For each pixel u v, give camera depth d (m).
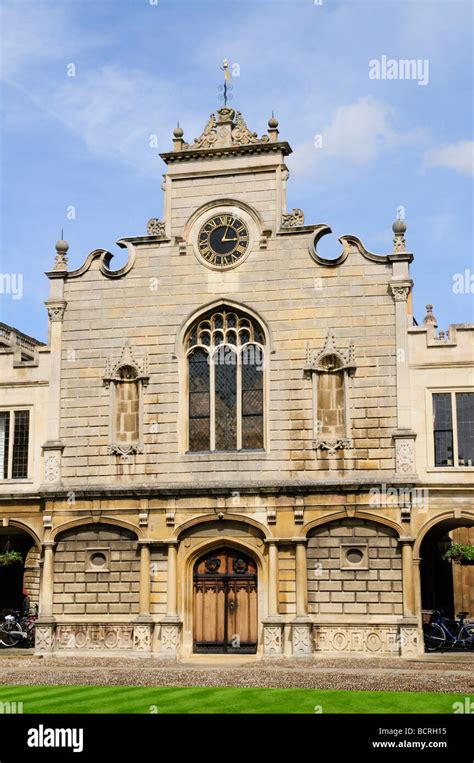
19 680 34.62
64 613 44.03
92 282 46.41
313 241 44.53
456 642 43.47
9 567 53.84
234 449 44.09
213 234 45.69
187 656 42.72
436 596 51.75
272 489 42.72
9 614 50.50
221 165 46.09
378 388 42.91
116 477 44.47
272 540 42.41
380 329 43.31
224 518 43.16
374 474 42.25
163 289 45.69
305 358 43.72
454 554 44.12
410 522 41.66
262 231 44.97
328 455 42.75
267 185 45.47
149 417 44.69
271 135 45.94
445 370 42.59
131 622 43.34
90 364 45.75
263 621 41.97
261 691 30.80
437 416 42.47
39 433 45.94
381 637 41.28
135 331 45.62
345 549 42.16
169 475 43.97
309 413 43.28
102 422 45.12
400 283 43.38
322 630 41.78
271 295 44.53
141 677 35.16
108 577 44.00
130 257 46.16
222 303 44.88
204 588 43.72
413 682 32.97
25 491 45.38
